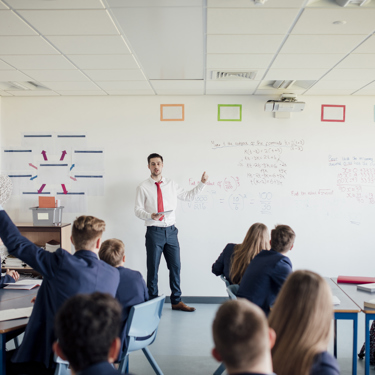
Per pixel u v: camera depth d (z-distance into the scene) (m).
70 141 4.83
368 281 3.04
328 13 2.44
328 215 4.77
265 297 2.39
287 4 2.32
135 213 4.39
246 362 0.93
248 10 2.40
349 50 3.13
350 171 4.77
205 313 4.43
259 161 4.78
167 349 3.42
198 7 2.38
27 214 4.87
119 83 4.21
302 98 4.79
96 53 3.24
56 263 1.96
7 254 4.39
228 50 3.16
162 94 4.74
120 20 2.56
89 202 4.84
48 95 4.77
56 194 4.86
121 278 2.39
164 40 2.93
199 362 3.15
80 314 0.98
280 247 2.51
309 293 1.32
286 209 4.79
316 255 4.79
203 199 4.80
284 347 1.29
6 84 4.33
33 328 2.01
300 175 4.78
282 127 4.78
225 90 4.53
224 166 4.79
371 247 4.77
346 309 2.39
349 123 4.77
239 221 4.79
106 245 2.48
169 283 4.78
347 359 3.23
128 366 2.98
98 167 4.83
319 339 1.28
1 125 4.86
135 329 2.33
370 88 4.39
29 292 2.77
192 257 4.81
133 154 4.82
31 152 4.86
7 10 2.41
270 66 3.59
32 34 2.81
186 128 4.80
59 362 1.96
